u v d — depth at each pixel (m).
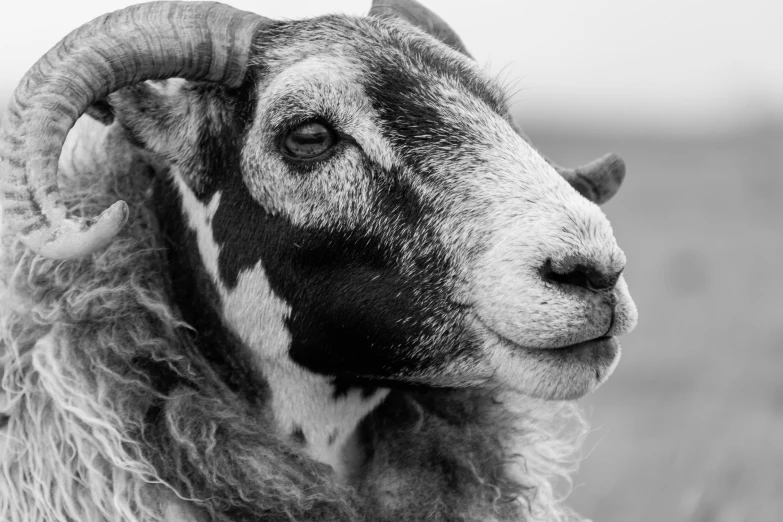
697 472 12.28
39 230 6.08
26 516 6.76
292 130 6.90
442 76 7.16
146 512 6.62
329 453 7.48
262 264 7.07
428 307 6.71
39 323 6.92
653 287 30.53
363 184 6.84
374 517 7.31
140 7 6.84
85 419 6.64
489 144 6.86
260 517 6.85
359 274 6.86
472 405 7.84
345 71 6.95
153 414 6.88
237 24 7.01
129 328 6.97
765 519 11.13
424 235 6.71
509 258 6.41
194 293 7.39
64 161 7.61
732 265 32.88
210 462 6.80
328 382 7.29
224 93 7.11
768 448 13.07
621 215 46.91
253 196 7.04
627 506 12.33
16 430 6.87
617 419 17.41
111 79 6.67
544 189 6.61
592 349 6.49
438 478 7.50
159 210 7.45
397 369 6.95
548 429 8.28
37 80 6.38
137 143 7.31
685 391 18.81
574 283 6.38
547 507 8.03
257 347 7.25
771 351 20.34
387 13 8.34
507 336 6.45
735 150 75.00
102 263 7.02
